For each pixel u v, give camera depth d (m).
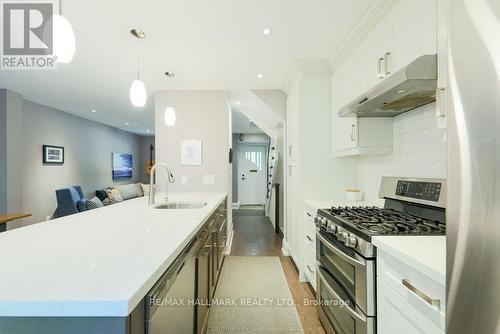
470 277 0.61
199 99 3.75
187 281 1.26
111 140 7.14
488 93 0.56
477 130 0.59
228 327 1.97
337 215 1.75
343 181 2.80
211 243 2.10
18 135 3.92
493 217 0.55
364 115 2.12
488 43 0.56
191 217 1.66
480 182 0.58
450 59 0.67
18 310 0.62
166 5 1.81
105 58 2.67
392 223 1.47
